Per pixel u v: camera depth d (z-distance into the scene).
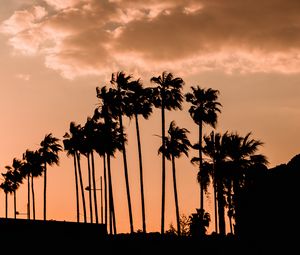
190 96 67.19
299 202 37.50
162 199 66.69
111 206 67.00
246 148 55.16
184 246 57.16
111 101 68.50
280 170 40.16
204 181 61.66
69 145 84.56
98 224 45.88
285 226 37.88
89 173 82.12
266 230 39.28
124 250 55.75
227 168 55.25
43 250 42.34
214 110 66.56
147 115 68.81
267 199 39.84
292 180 38.41
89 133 78.31
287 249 37.25
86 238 44.66
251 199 41.38
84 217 85.25
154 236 63.03
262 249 39.12
